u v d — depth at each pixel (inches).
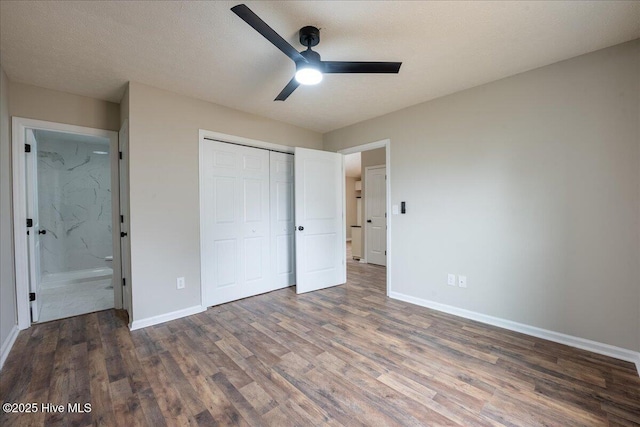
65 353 84.4
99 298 139.3
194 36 75.3
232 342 91.5
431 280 121.6
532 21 69.7
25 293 102.3
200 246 118.4
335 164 161.0
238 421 57.8
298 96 115.7
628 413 59.1
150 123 104.8
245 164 136.5
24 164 101.5
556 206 90.4
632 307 78.7
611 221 81.6
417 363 78.7
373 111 133.7
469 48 81.7
